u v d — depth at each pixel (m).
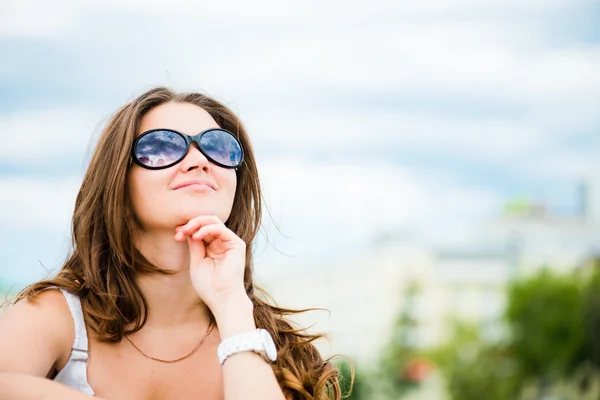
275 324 2.18
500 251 45.47
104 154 1.98
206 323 2.02
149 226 1.93
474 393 30.78
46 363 1.80
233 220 2.24
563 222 50.78
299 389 2.01
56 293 1.89
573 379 29.39
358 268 41.84
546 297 30.36
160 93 2.06
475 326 33.28
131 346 1.93
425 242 44.03
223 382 1.87
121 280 1.93
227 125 2.22
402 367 33.91
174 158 1.92
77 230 1.99
